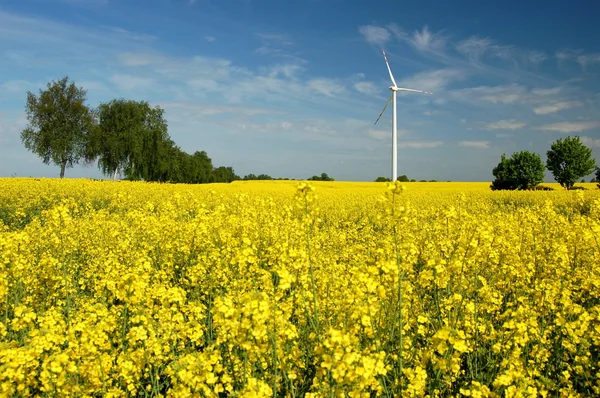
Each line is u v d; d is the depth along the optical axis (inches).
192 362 183.0
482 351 247.9
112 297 294.5
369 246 483.5
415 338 246.7
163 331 232.8
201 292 363.3
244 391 173.2
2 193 1111.0
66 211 386.9
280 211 620.1
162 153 2913.4
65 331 224.4
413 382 189.0
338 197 1322.6
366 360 163.8
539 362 237.9
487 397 185.6
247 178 5344.5
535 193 1446.9
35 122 2667.3
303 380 230.8
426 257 348.8
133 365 215.3
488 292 293.7
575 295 324.5
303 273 310.0
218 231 483.2
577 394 210.8
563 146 3154.5
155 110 3016.7
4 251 325.1
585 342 237.3
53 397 196.7
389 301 244.7
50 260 334.0
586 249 409.4
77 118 2731.3
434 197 1309.1
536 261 403.2
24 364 192.2
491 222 584.1
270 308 194.7
